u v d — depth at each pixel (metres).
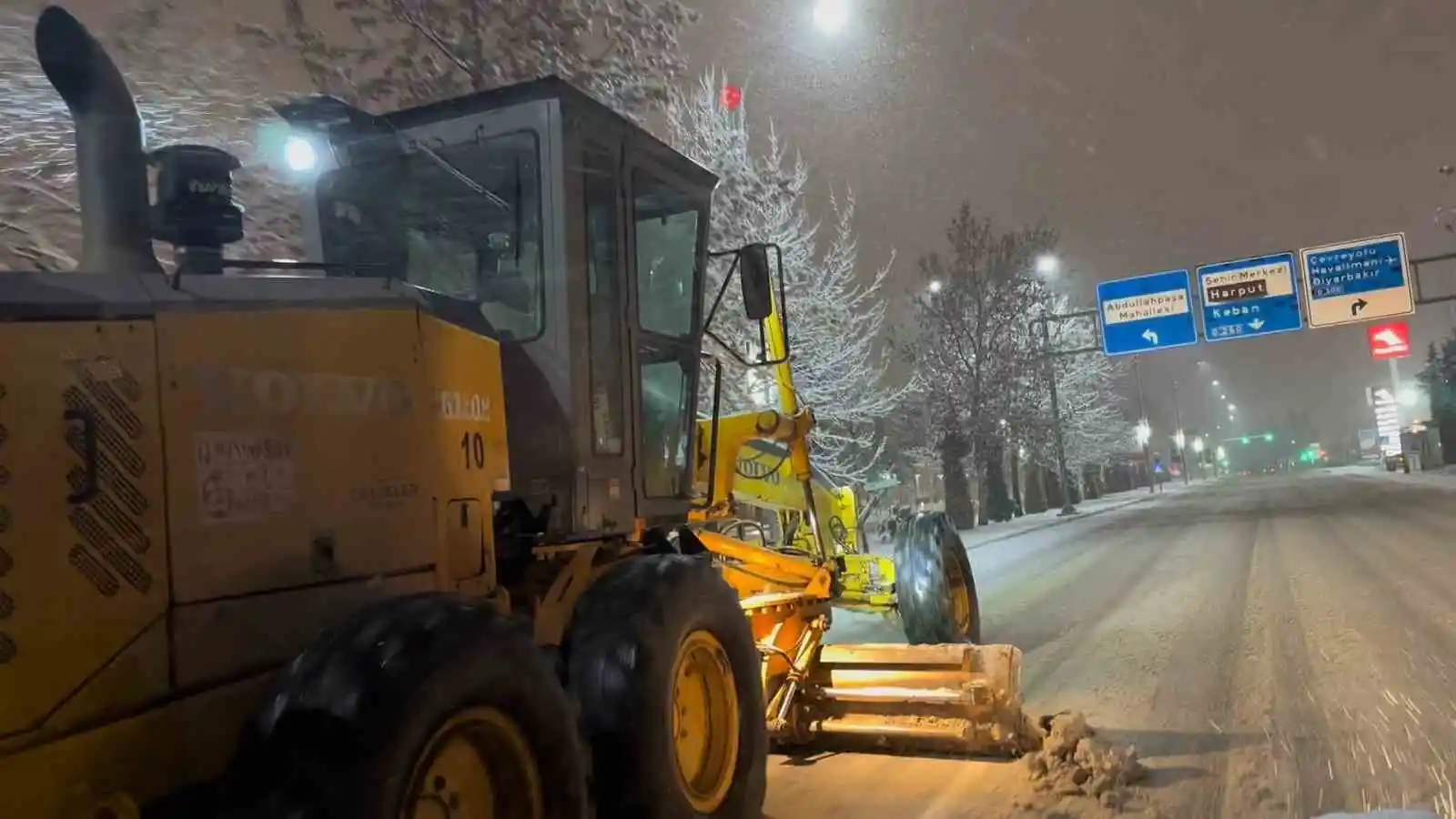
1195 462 126.44
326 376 3.27
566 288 4.58
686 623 4.50
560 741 3.32
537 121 4.66
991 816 5.04
